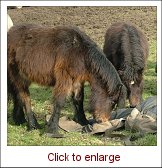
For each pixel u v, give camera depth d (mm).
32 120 10383
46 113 11719
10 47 10484
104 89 10047
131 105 11328
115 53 12688
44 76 10078
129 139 9344
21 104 10594
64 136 9609
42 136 9688
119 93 9992
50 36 10086
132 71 11477
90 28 22000
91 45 9977
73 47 9844
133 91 11422
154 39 20359
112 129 9750
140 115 10000
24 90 10523
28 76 10297
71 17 23531
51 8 24922
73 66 9805
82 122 10664
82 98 10570
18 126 10656
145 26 22078
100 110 10094
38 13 23953
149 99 11117
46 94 13695
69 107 12188
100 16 23719
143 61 11930
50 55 9938
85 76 10039
